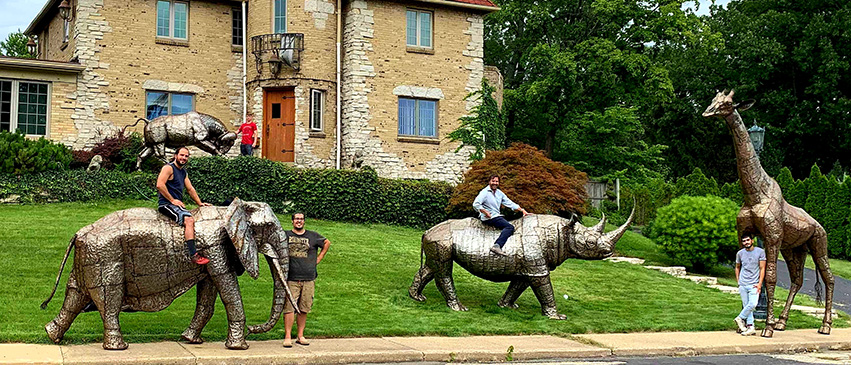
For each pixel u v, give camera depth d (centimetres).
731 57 4991
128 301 1080
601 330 1444
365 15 2969
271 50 2920
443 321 1427
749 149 1542
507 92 4009
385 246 2114
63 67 2738
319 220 2477
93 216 2142
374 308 1499
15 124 2698
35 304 1330
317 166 2936
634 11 3747
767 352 1362
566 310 1611
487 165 2331
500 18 4122
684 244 2303
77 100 2789
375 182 2561
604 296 1812
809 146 4959
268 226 1134
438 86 3075
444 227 1563
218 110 3003
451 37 3111
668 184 3759
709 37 3772
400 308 1520
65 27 3064
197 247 1075
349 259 1905
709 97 5072
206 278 1135
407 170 3011
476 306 1592
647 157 4062
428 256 1559
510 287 1598
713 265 2389
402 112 3028
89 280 1048
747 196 1546
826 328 1548
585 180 2353
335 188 2516
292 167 2538
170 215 1084
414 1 3030
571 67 3612
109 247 1047
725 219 2288
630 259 2362
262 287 1577
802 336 1501
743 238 1506
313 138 2936
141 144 2709
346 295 1582
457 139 2859
